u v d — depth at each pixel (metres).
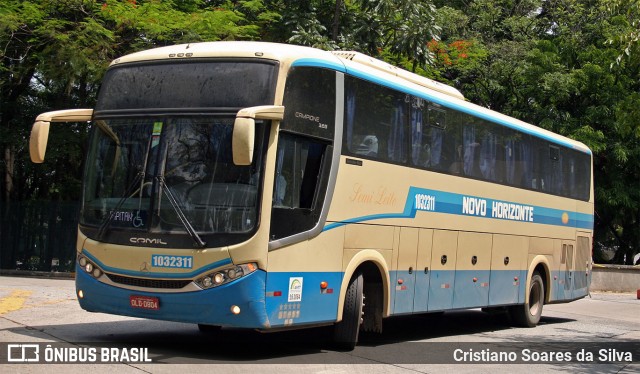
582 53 29.53
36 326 11.30
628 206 28.75
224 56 9.41
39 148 9.50
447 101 12.95
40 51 23.70
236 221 8.91
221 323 8.92
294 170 9.48
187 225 8.98
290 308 9.37
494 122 14.45
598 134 27.59
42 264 25.14
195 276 8.90
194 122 9.26
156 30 22.31
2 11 22.34
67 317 12.51
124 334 11.05
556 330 15.96
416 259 11.98
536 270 16.39
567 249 17.53
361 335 13.19
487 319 17.47
